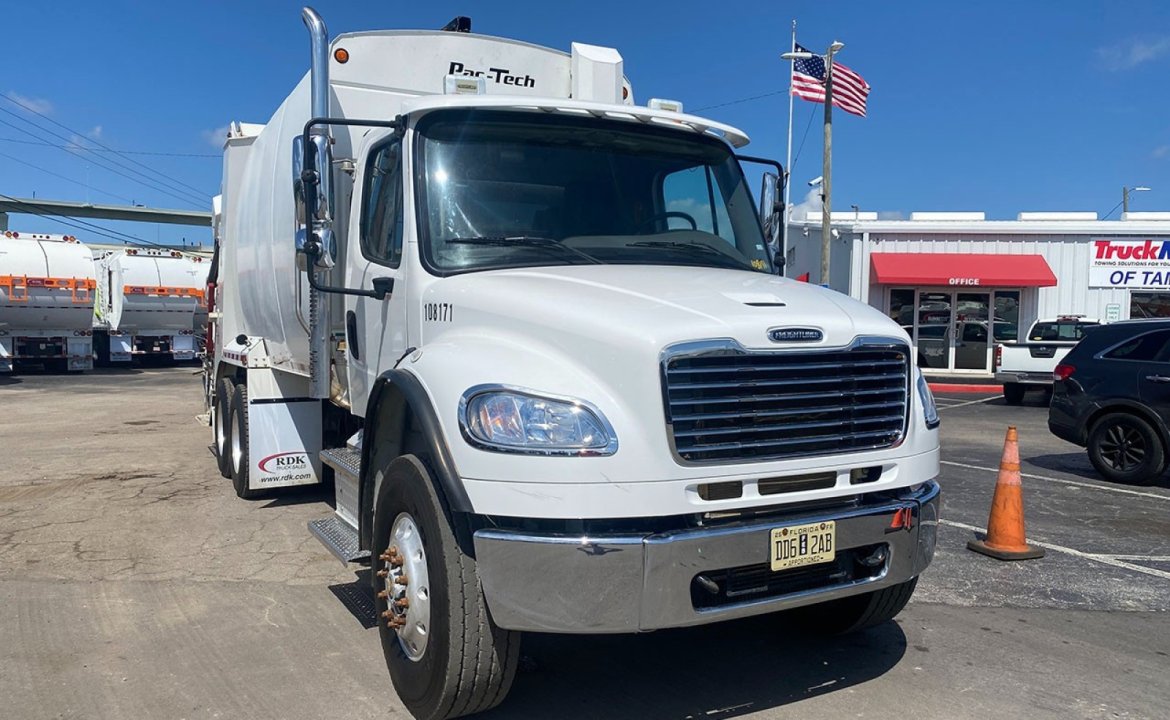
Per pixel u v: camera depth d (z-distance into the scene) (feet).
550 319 11.93
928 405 13.88
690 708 13.32
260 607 17.62
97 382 79.15
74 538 22.75
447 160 15.02
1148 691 14.01
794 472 11.64
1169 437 30.22
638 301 12.11
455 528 11.76
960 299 87.20
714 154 17.65
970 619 17.31
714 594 11.37
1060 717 13.08
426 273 14.34
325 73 18.31
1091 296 85.15
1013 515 21.63
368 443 14.56
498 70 20.47
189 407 56.13
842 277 89.97
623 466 10.75
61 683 14.08
